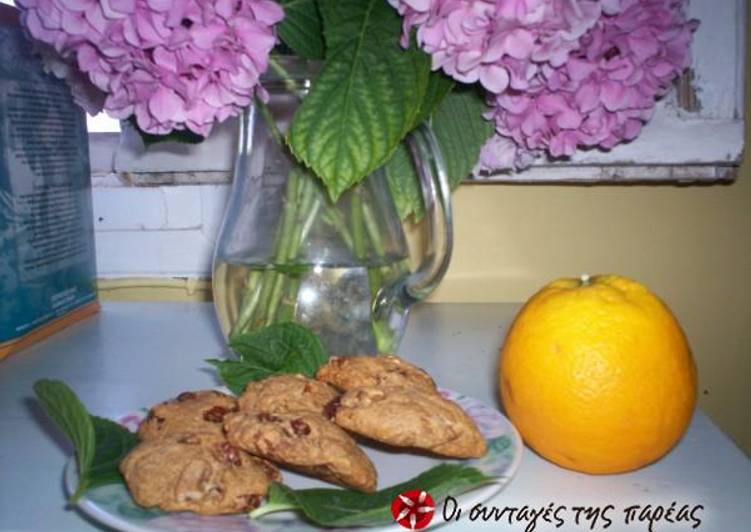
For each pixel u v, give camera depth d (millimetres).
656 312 390
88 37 408
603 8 432
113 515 340
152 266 814
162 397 516
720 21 687
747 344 760
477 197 758
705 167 712
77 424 363
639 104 485
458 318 715
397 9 412
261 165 485
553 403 383
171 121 427
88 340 655
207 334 671
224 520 341
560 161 708
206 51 403
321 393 412
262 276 488
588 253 760
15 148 601
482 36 406
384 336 507
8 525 365
